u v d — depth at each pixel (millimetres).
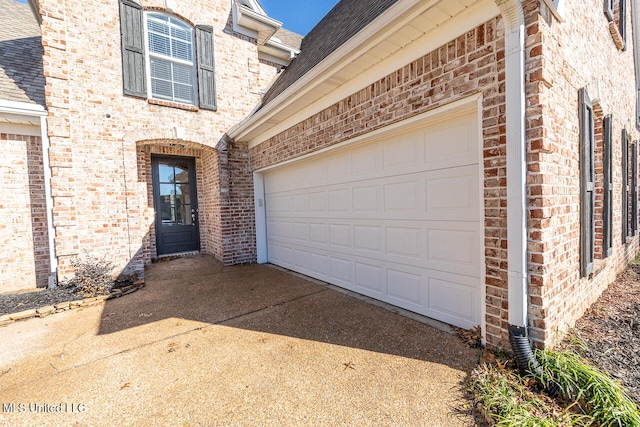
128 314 3797
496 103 2402
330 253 4980
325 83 3941
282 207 6355
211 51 6496
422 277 3441
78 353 2789
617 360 2281
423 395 2059
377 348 2727
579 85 2984
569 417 1729
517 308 2301
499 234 2445
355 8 5145
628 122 5559
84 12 5137
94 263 4980
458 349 2641
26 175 5387
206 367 2496
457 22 2625
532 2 2184
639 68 6402
